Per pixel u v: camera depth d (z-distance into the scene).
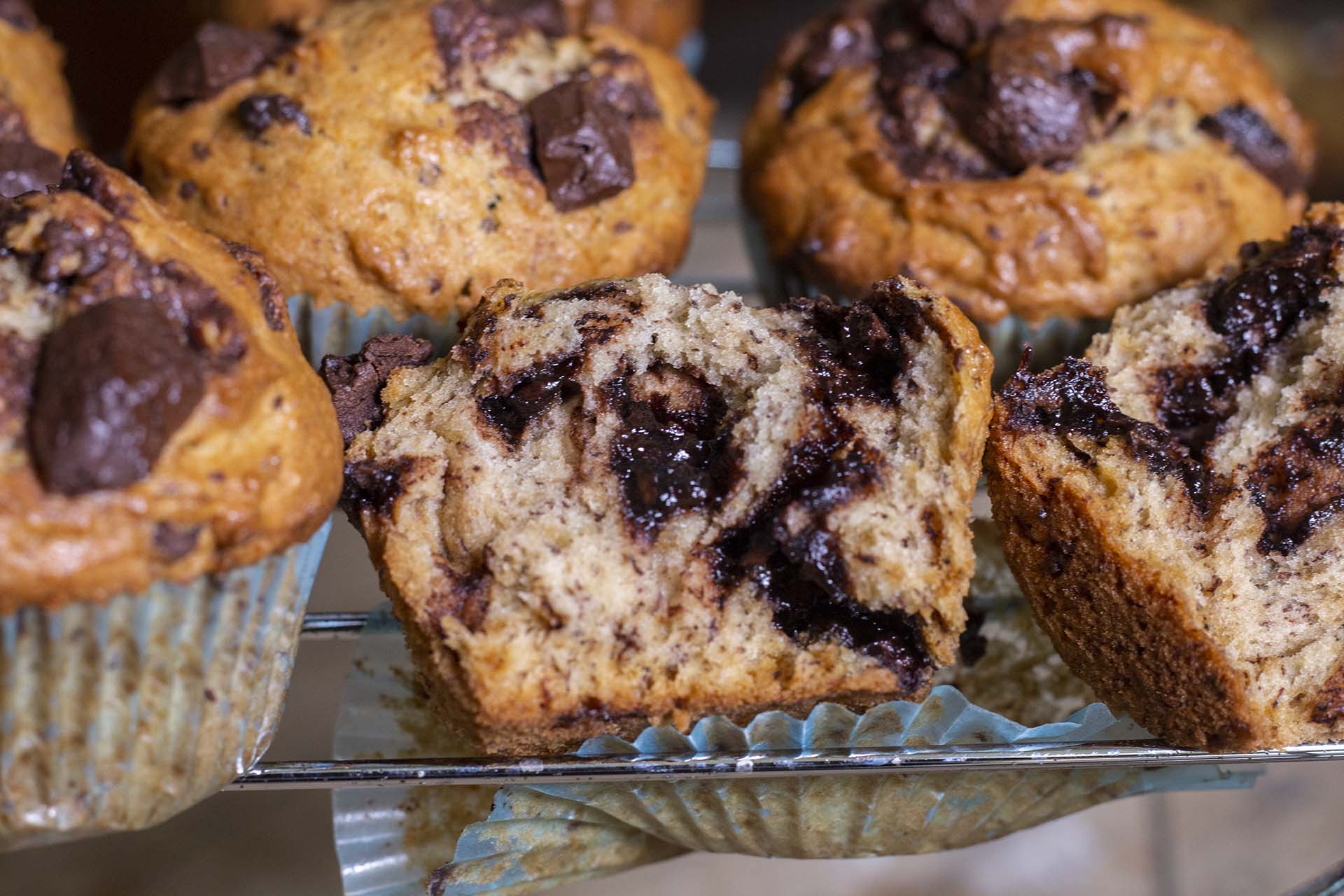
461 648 0.21
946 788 0.23
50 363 0.20
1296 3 0.36
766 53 0.42
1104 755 0.22
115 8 0.36
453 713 0.22
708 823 0.23
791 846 0.24
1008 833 0.24
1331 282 0.23
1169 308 0.24
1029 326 0.27
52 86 0.28
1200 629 0.22
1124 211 0.27
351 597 0.26
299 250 0.25
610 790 0.22
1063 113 0.26
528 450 0.22
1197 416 0.23
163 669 0.21
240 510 0.20
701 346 0.22
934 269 0.27
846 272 0.27
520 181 0.26
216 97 0.26
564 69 0.27
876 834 0.23
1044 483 0.23
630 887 0.32
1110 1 0.28
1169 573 0.22
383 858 0.23
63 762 0.21
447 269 0.25
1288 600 0.23
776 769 0.21
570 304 0.23
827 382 0.22
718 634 0.22
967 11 0.27
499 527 0.22
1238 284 0.24
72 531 0.19
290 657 0.22
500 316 0.22
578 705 0.22
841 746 0.23
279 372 0.21
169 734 0.21
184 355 0.20
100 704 0.21
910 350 0.22
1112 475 0.23
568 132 0.25
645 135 0.27
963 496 0.22
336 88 0.26
